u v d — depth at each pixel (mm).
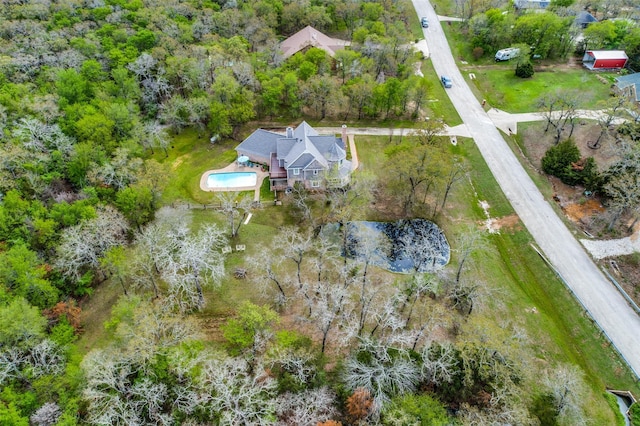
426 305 51000
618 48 104812
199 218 66375
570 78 98500
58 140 65188
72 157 65312
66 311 50000
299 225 66375
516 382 42906
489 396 40781
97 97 74562
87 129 66750
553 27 101500
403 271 60156
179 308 52750
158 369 41812
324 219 67500
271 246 62125
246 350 45156
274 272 58625
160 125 84438
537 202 69562
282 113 89688
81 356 46000
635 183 62312
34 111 67625
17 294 47781
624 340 52000
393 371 42094
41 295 50031
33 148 63125
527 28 105375
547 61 105688
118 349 43844
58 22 92000
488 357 42250
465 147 81062
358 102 85938
